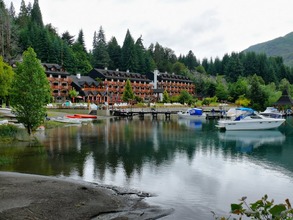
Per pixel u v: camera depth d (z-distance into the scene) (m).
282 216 5.43
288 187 19.08
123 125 57.81
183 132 47.38
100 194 16.20
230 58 192.25
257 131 51.50
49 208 13.70
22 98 33.91
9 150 28.42
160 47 199.38
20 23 147.12
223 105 119.06
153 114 83.06
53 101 95.94
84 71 131.88
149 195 16.84
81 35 157.25
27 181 17.55
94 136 40.41
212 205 15.59
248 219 13.73
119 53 153.75
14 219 12.29
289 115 97.38
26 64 34.25
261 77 170.38
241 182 19.97
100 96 108.75
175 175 21.27
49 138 37.72
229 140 39.78
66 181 18.20
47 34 126.19
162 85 141.00
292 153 30.64
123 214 13.90
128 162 24.92
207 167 23.91
